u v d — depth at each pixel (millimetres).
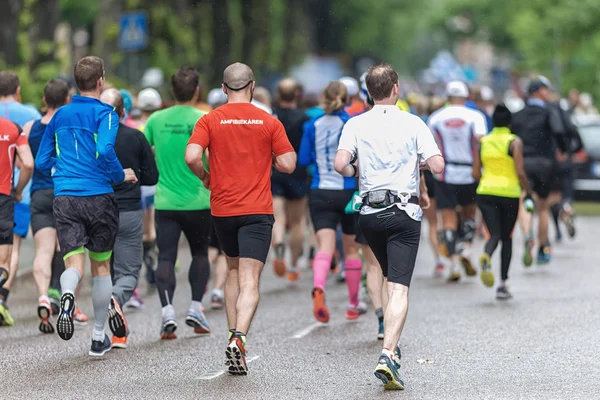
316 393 15656
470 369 17312
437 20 147125
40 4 45062
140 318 23125
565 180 38844
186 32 57594
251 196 17016
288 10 92000
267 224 17109
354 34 135625
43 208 21500
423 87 101812
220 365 17828
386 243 16281
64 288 17344
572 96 51062
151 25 56344
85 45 84688
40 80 42594
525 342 19688
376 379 16641
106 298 18469
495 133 25516
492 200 25375
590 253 35250
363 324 22203
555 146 32438
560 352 18625
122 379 16719
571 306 24031
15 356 18641
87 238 17922
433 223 30328
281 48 84875
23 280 28156
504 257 25453
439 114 28859
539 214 31859
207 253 20797
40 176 21609
